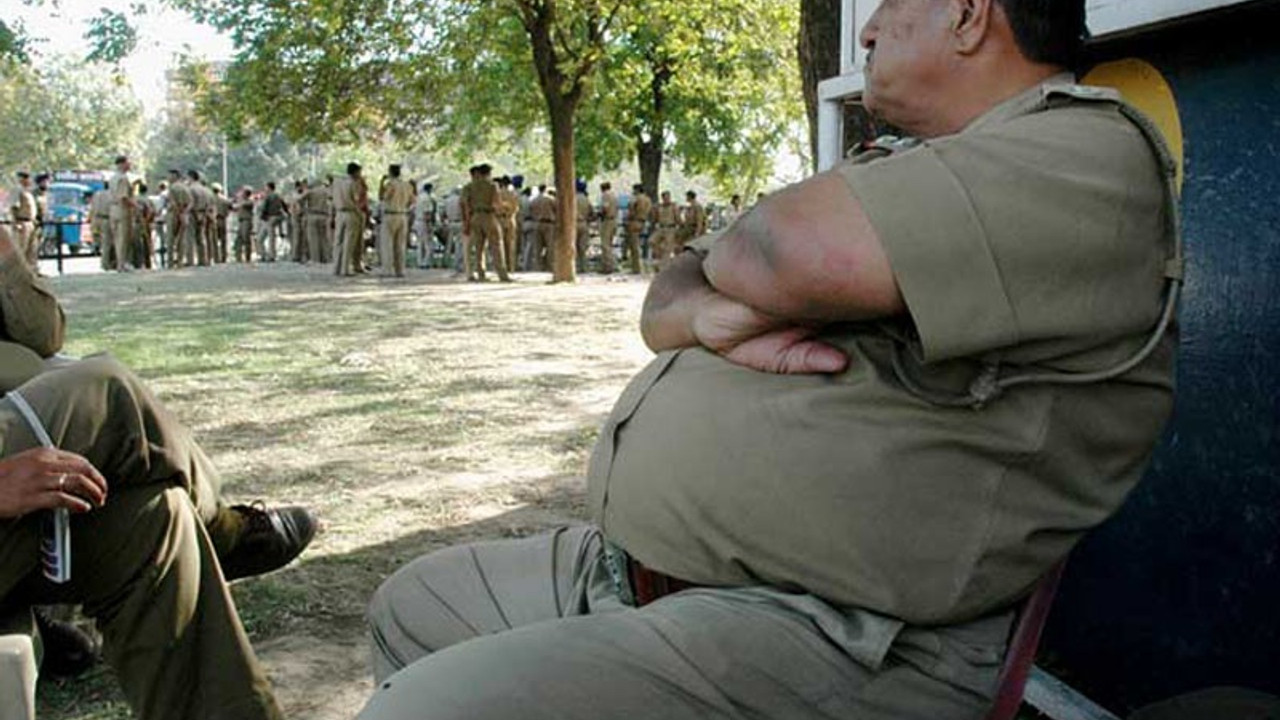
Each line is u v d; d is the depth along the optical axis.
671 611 1.61
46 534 2.18
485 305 16.20
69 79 79.81
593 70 21.64
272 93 25.28
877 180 1.55
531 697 1.50
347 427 7.20
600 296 18.17
